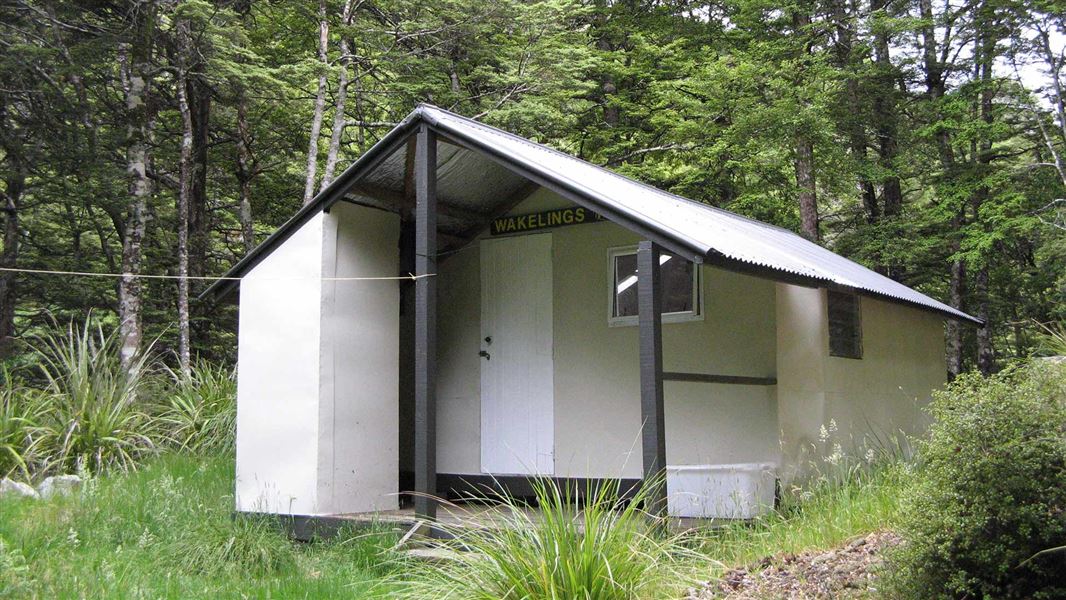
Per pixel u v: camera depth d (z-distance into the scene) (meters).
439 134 8.42
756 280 9.16
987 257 20.80
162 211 18.75
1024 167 20.64
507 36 20.06
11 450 10.28
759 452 8.91
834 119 20.86
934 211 20.53
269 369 9.09
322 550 8.09
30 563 6.87
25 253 17.75
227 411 11.99
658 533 6.60
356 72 19.61
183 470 10.59
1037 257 21.19
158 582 6.84
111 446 11.05
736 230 9.86
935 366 12.72
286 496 8.82
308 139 20.72
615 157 22.23
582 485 9.70
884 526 6.58
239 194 21.19
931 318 12.79
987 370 21.75
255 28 19.36
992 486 4.58
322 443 8.75
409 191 9.55
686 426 9.36
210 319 18.20
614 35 22.92
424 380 8.03
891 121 21.94
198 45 15.56
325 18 17.75
